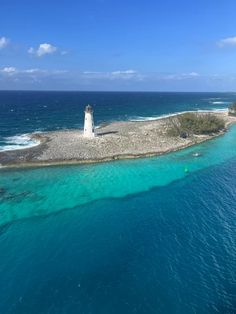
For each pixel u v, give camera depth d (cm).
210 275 2809
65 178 4991
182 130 7969
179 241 3331
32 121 10088
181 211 4000
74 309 2458
